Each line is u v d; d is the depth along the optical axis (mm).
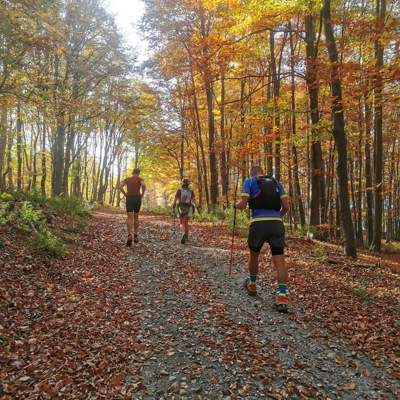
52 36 9930
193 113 19500
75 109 13836
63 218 8758
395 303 4133
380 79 5984
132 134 22359
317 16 10984
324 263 6562
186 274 5336
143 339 3162
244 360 2787
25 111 12117
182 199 7711
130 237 7152
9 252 4875
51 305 3736
